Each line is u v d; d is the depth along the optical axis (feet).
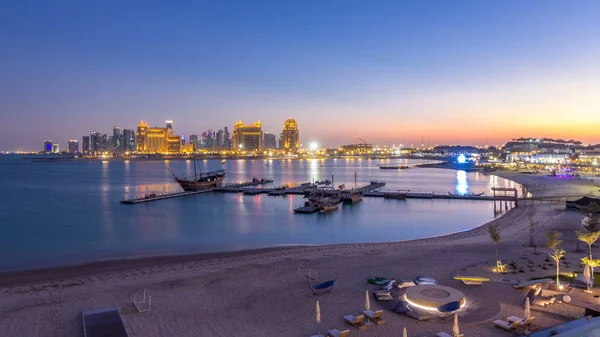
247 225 261.24
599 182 512.22
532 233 178.50
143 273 129.49
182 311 96.22
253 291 109.81
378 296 100.32
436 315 88.48
